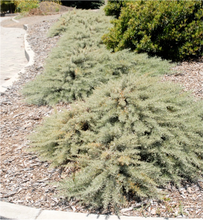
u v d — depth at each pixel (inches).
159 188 100.0
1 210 91.3
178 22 195.2
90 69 191.0
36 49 326.0
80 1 759.7
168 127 109.9
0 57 328.2
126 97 115.8
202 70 181.0
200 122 114.3
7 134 145.3
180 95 127.8
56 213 88.4
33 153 126.5
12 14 858.1
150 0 206.1
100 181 90.9
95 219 85.0
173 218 83.5
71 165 108.5
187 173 103.3
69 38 285.9
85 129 123.6
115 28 244.5
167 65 191.2
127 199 95.3
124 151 96.7
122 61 190.5
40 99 181.5
